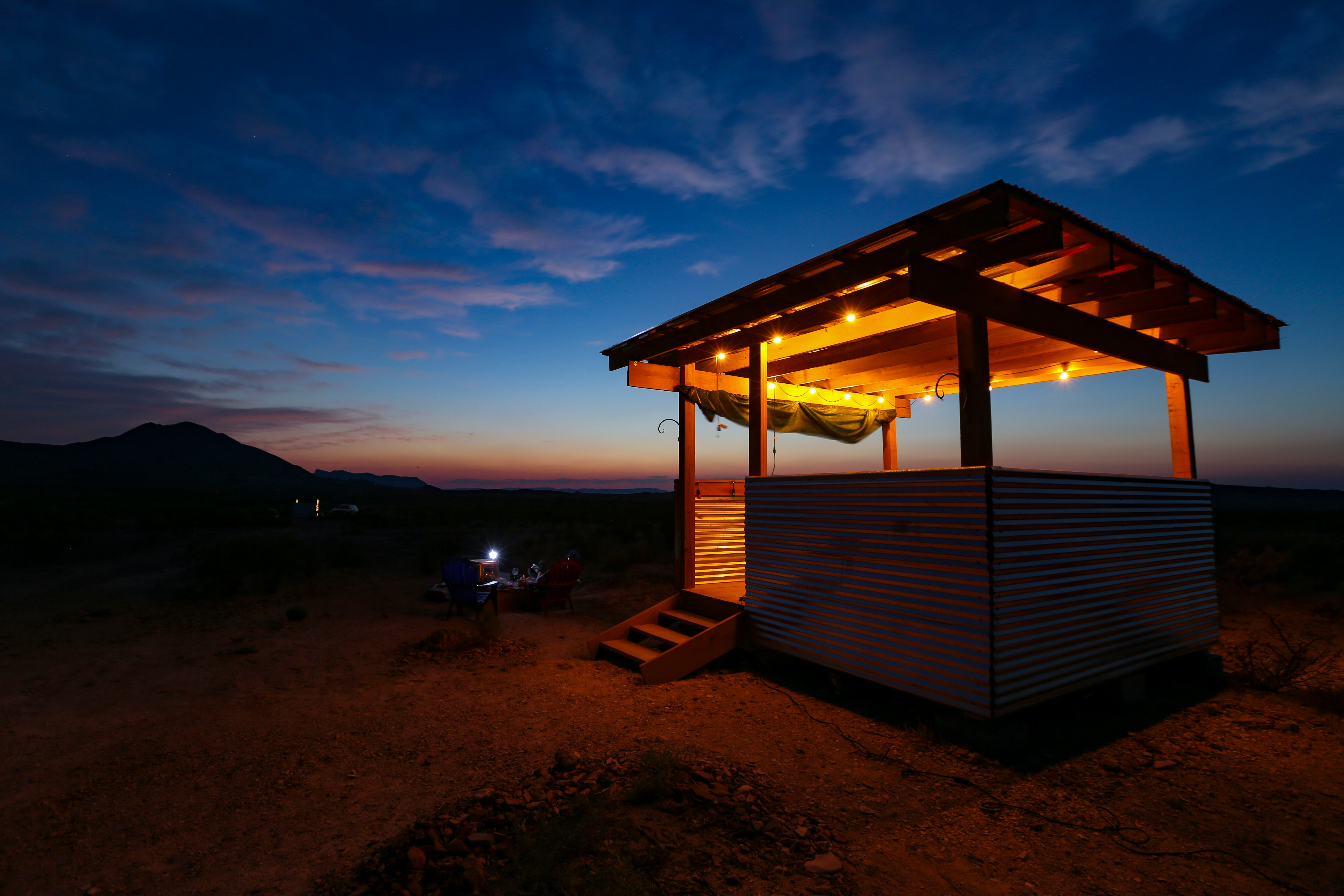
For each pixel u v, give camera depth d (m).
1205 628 6.80
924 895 2.98
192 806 3.99
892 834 3.56
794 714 5.66
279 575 13.29
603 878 2.91
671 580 14.53
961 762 4.58
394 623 9.88
